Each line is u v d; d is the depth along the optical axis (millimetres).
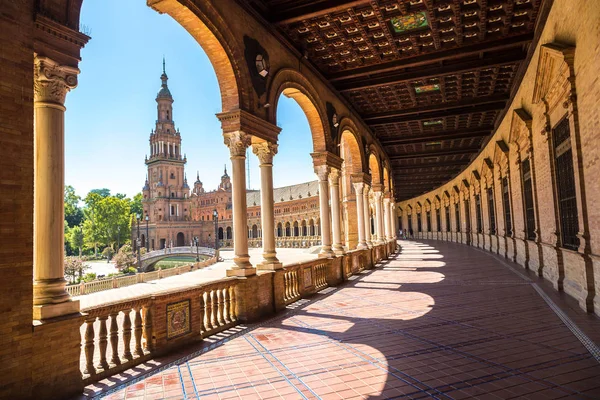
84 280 37438
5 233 3945
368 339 6262
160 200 90438
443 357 5289
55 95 4684
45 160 4602
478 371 4746
